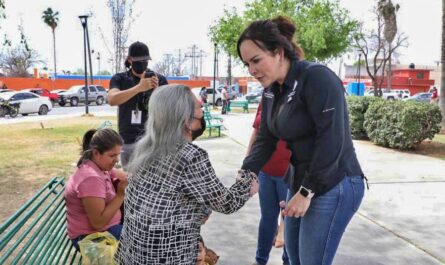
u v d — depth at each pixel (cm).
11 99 2234
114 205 282
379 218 513
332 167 205
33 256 238
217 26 2386
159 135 191
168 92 193
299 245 237
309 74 207
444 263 392
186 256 195
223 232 468
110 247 255
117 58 2119
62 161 896
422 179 720
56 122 1814
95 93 3512
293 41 242
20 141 1209
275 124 228
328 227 221
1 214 536
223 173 757
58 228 304
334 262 391
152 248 190
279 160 337
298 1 2169
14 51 5197
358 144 1141
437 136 1277
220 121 1470
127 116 358
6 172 781
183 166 188
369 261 394
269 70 207
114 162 291
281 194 344
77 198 285
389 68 5012
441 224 495
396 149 1055
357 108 1216
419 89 6594
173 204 190
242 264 389
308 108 208
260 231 364
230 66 5025
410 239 448
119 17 2108
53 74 5638
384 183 689
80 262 293
